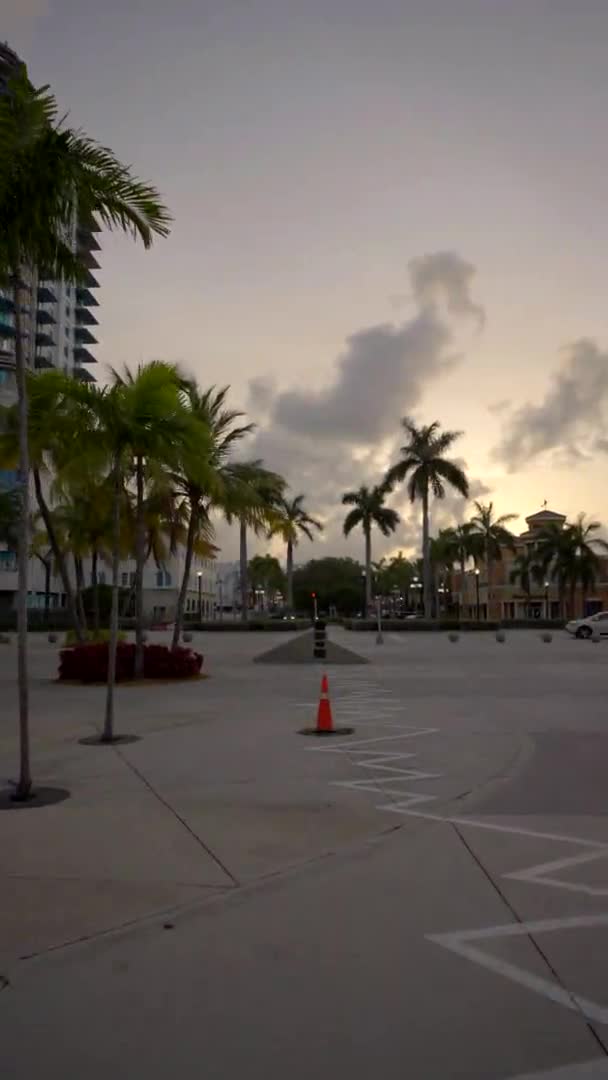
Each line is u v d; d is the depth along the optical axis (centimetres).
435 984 451
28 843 710
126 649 2264
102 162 904
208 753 1138
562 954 489
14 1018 416
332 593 12288
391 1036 398
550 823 786
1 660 3203
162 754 1131
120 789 916
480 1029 405
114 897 581
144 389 1355
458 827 771
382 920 541
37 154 870
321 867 650
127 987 448
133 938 512
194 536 2444
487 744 1215
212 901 573
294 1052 385
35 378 1608
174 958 484
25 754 885
